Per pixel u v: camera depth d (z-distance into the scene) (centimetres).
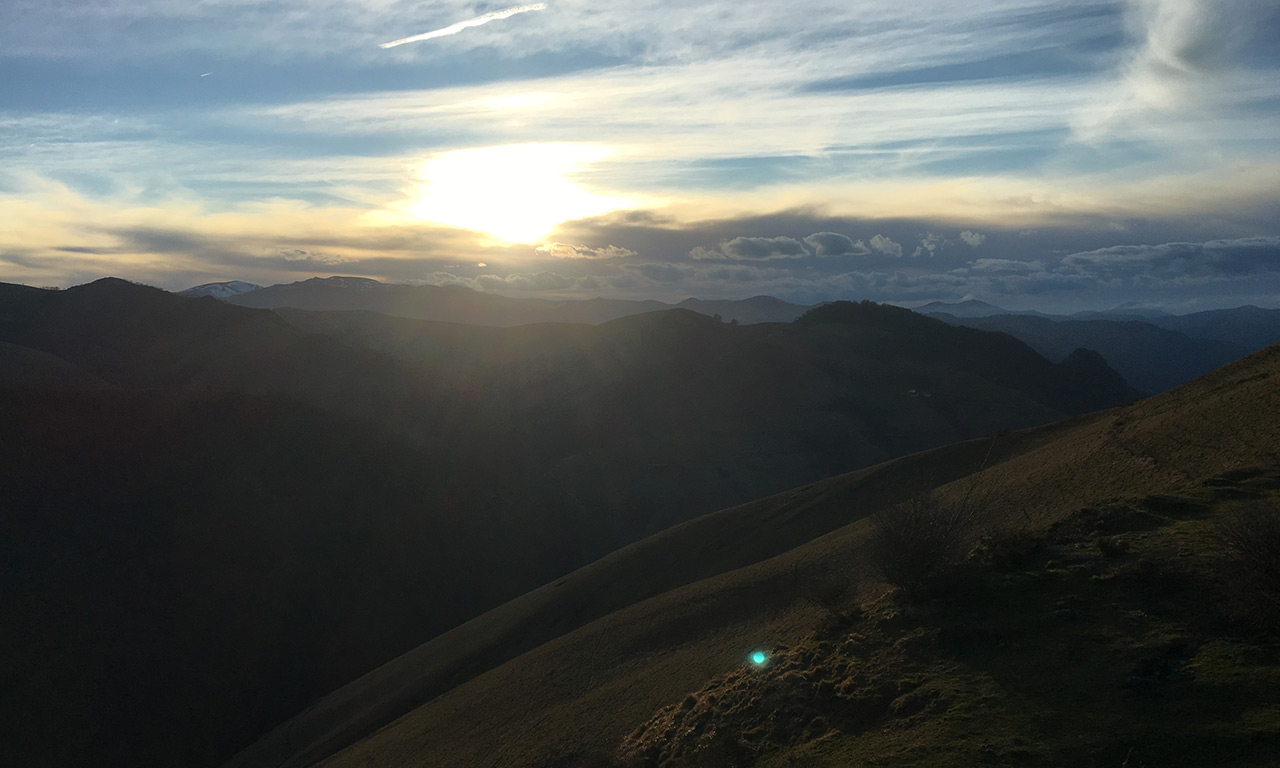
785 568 3572
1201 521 1564
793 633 2378
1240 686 1046
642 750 1850
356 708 4981
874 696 1345
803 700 1477
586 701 2925
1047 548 1652
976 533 2456
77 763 5131
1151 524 1622
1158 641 1204
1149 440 2747
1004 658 1306
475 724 3334
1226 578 1262
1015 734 1088
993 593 1528
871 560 1853
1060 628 1335
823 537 4106
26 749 5000
